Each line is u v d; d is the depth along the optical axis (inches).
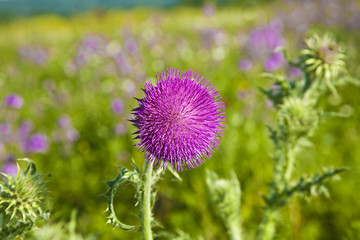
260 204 24.1
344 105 34.7
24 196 16.0
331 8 68.5
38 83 49.0
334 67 19.1
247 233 22.3
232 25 75.9
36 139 28.1
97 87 42.6
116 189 15.8
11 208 16.0
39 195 16.3
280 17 65.6
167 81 16.2
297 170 25.3
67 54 63.8
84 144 32.5
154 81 16.4
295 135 18.7
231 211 19.6
